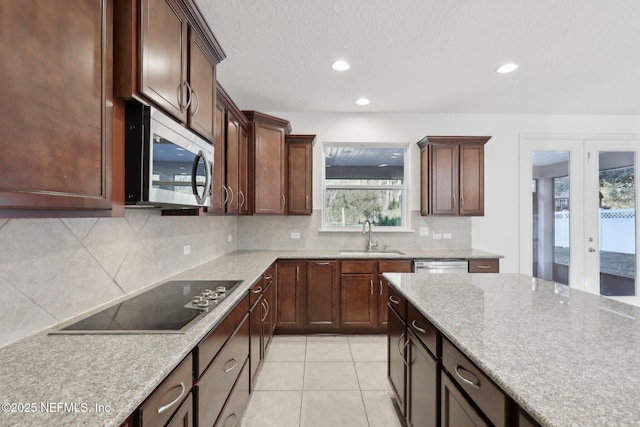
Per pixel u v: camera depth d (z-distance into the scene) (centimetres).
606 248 382
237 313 164
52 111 76
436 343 126
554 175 382
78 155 85
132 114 109
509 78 279
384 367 253
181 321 123
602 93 314
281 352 281
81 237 131
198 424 111
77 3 84
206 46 166
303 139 347
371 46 225
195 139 153
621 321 120
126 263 162
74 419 64
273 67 257
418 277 203
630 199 383
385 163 396
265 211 319
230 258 295
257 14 188
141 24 105
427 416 137
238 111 267
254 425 183
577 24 199
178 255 221
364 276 320
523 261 379
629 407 67
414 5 181
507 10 185
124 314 132
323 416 191
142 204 134
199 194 158
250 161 308
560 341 101
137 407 75
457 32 208
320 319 320
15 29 67
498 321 121
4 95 65
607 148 382
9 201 65
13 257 102
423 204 366
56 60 77
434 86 296
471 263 321
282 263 319
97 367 86
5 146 65
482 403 92
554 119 380
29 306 107
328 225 392
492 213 379
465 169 349
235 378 159
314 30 205
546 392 72
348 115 376
